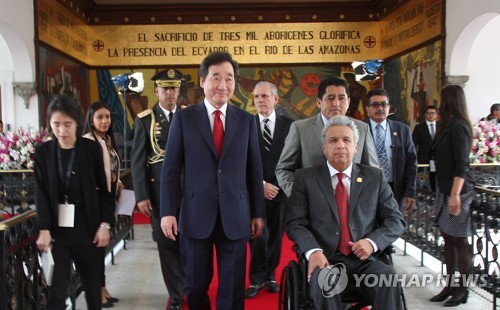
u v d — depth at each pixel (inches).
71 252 126.0
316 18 500.4
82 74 475.2
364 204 126.3
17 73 348.5
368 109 188.5
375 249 119.8
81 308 170.6
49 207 123.1
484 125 248.2
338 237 123.6
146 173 166.1
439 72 352.8
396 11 445.1
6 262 117.3
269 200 180.9
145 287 199.2
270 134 184.4
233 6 496.7
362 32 499.8
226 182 123.4
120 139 496.1
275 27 501.7
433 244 206.8
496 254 155.8
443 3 345.7
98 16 496.4
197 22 500.4
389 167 185.3
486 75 360.5
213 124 127.0
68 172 123.9
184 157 126.3
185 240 126.6
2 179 266.2
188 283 127.6
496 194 151.6
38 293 142.4
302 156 146.3
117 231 247.8
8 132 280.7
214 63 123.3
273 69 503.2
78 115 125.9
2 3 305.7
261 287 182.9
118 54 498.9
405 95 424.8
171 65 500.7
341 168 128.2
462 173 159.3
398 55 439.5
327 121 141.8
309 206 128.1
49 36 382.3
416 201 225.9
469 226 165.6
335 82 142.7
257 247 181.0
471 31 321.7
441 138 166.4
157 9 496.4
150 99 498.9
